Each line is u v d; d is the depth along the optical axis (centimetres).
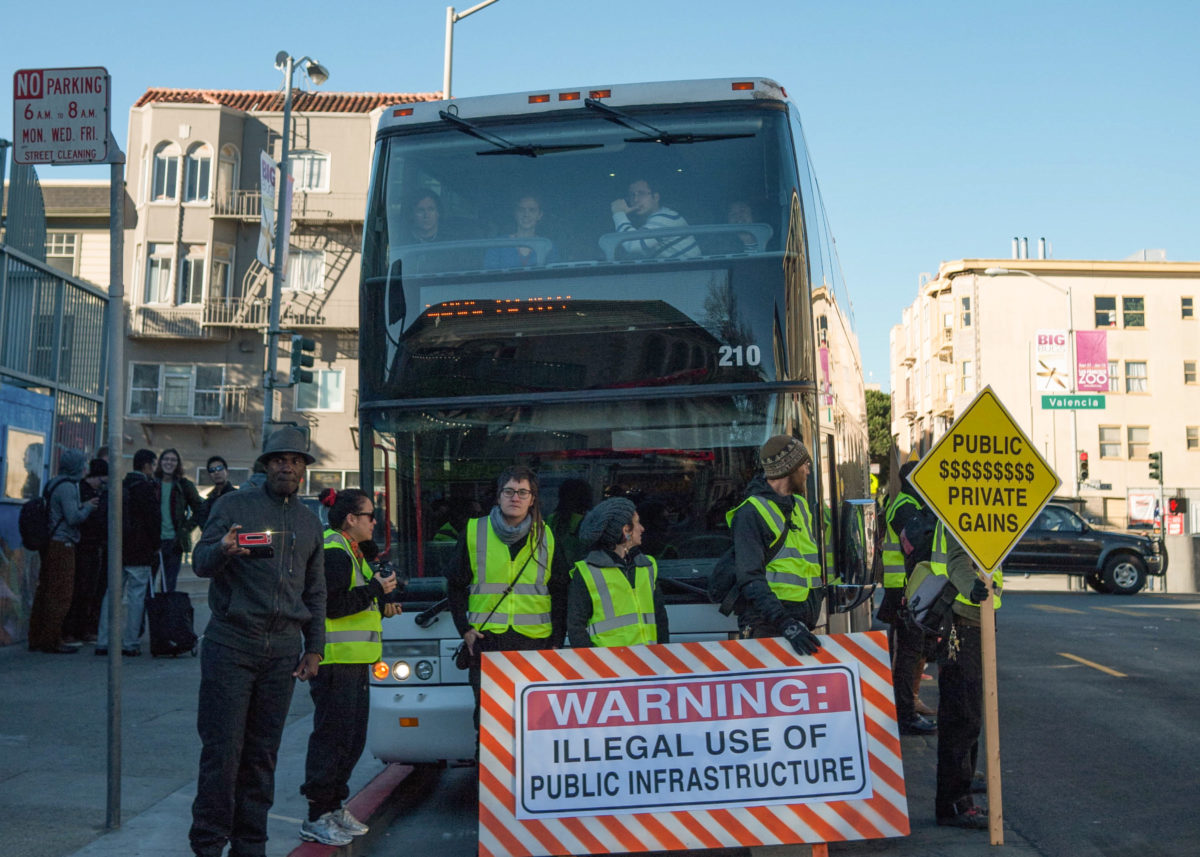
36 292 1405
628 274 739
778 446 657
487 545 664
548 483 727
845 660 631
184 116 4109
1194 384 5681
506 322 744
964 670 686
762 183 748
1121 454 5656
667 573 714
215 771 540
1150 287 5744
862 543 1029
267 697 557
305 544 567
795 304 731
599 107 769
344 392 4116
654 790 620
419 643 719
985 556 668
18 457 1349
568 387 733
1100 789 791
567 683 628
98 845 598
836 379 882
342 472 4094
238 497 554
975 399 677
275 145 4150
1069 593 2992
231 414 4103
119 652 639
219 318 4091
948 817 705
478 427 737
